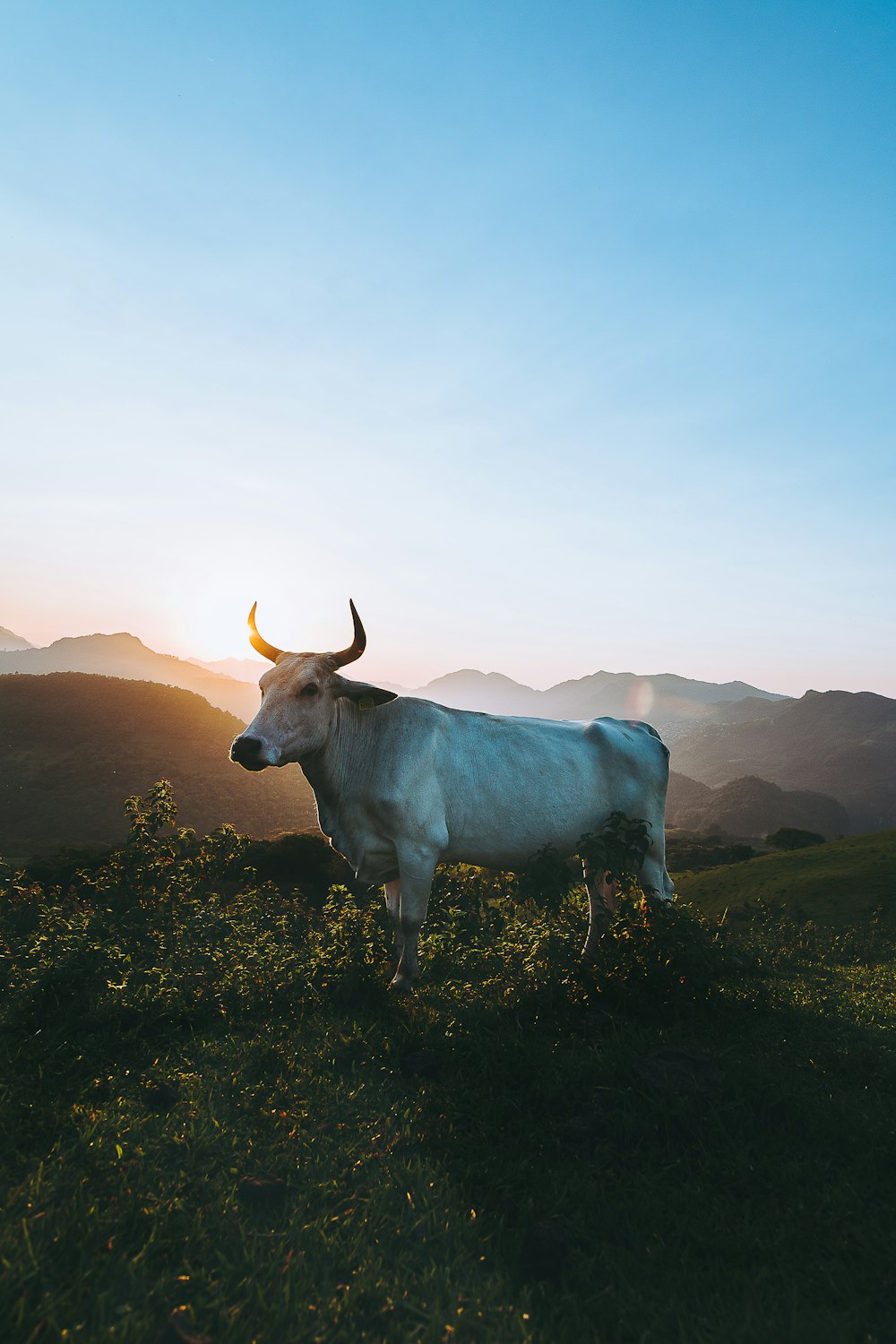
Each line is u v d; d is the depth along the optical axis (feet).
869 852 139.64
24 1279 8.38
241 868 37.29
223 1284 8.89
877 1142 12.82
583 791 22.04
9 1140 11.64
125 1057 15.61
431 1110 13.67
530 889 20.81
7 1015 16.99
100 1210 9.93
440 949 22.94
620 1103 13.56
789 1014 18.76
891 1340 8.98
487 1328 8.59
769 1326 8.95
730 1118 13.33
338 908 26.12
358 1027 17.15
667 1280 9.79
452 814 20.99
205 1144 11.94
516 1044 15.58
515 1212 11.14
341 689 20.72
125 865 31.48
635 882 22.17
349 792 21.09
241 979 20.02
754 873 144.36
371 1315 8.79
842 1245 10.44
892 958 50.55
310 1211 10.61
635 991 18.30
